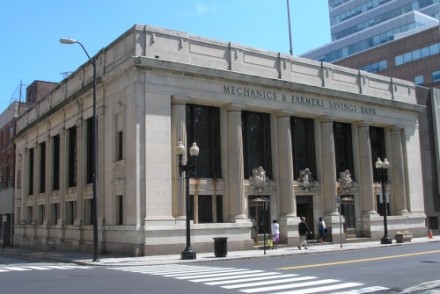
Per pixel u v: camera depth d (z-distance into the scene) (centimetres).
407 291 1252
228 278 1566
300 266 1945
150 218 2720
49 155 4244
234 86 3159
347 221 3734
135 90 2795
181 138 2895
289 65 3500
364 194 3875
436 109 4675
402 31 9444
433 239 3875
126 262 2350
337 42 10756
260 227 3244
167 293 1242
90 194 3369
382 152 4200
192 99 3000
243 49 3266
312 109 3562
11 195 5628
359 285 1381
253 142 3359
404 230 3831
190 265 2189
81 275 1742
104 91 3191
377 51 7962
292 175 3391
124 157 2877
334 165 3644
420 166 4356
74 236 3528
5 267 2241
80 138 3556
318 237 3516
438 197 4559
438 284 1354
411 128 4334
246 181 3228
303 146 3641
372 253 2619
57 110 3981
